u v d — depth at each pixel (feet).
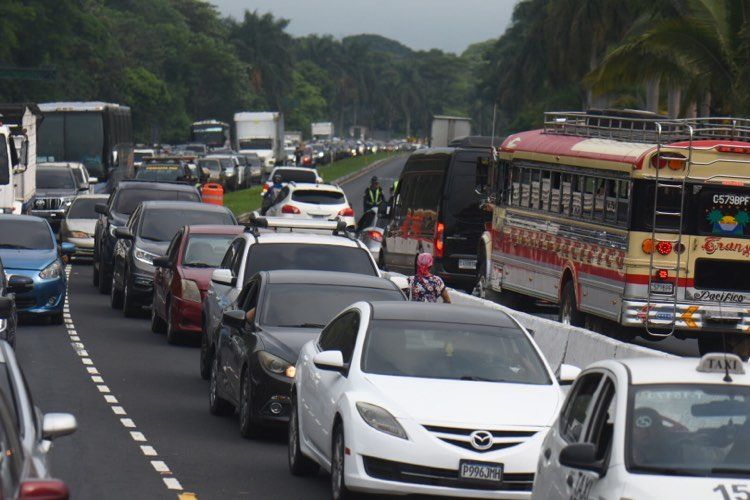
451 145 261.85
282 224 156.46
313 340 98.84
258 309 110.63
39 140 442.50
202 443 105.70
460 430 78.79
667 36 267.39
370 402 80.33
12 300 136.05
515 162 200.44
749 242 160.15
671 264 158.92
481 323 89.97
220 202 397.19
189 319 166.30
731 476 55.52
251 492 87.97
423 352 86.12
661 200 158.40
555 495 62.23
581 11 613.11
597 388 62.95
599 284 166.61
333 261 137.69
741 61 262.88
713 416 58.44
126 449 101.96
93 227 294.66
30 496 48.08
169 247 181.16
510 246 201.46
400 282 135.85
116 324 191.01
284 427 104.42
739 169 159.12
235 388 111.14
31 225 191.62
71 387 132.87
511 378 84.94
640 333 164.86
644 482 54.75
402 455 78.07
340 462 81.51
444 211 233.96
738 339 165.07
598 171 168.35
